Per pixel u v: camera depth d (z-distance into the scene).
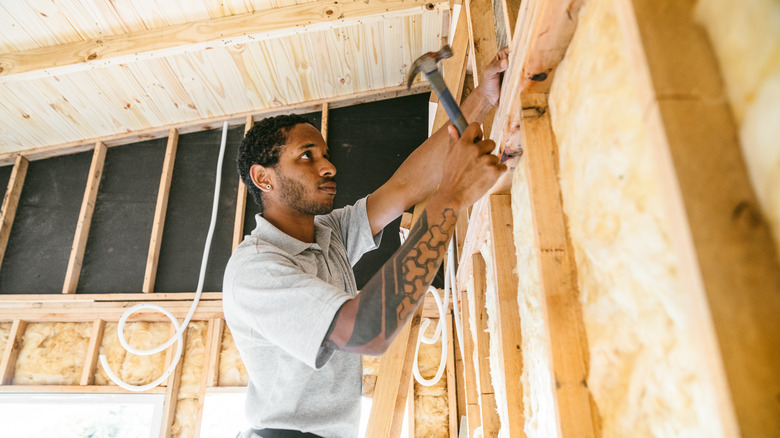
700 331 0.30
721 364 0.29
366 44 3.32
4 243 3.56
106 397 3.12
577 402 0.58
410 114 3.76
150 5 2.78
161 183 3.58
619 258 0.50
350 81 3.62
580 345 0.60
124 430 3.12
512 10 0.85
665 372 0.42
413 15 3.09
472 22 1.30
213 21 2.88
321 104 3.74
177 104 3.58
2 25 2.74
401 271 0.85
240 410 3.10
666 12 0.36
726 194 0.32
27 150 3.79
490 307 1.39
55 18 2.74
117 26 2.85
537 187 0.69
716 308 0.30
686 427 0.38
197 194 3.63
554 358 0.60
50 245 3.58
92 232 3.57
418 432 3.02
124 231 3.57
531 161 0.70
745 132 0.32
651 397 0.44
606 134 0.52
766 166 0.30
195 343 3.24
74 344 3.30
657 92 0.34
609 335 0.53
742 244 0.31
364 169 3.60
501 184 1.03
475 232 1.38
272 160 1.25
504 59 1.07
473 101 1.11
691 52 0.35
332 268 1.20
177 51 2.88
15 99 3.29
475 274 1.55
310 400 1.05
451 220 0.85
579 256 0.62
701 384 0.36
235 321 1.11
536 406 0.83
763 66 0.30
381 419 1.38
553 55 0.68
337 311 0.87
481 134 0.84
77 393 3.12
